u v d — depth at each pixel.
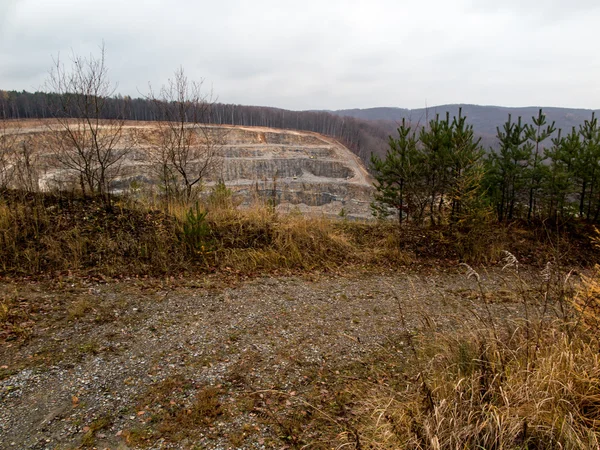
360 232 9.94
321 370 3.95
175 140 10.34
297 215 9.63
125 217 7.78
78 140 9.03
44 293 5.18
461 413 2.60
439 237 9.75
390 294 6.60
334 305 5.89
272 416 3.11
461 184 9.51
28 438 2.63
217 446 2.71
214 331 4.64
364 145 103.12
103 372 3.56
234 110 130.88
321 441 2.80
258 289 6.31
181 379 3.55
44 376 3.39
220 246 7.77
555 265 4.29
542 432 2.48
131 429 2.82
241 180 76.12
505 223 11.70
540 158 11.52
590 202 11.76
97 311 4.85
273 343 4.47
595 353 3.14
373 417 2.93
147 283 6.00
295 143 110.50
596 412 2.68
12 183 8.09
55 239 6.61
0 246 6.11
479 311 5.78
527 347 3.18
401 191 11.33
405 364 4.11
